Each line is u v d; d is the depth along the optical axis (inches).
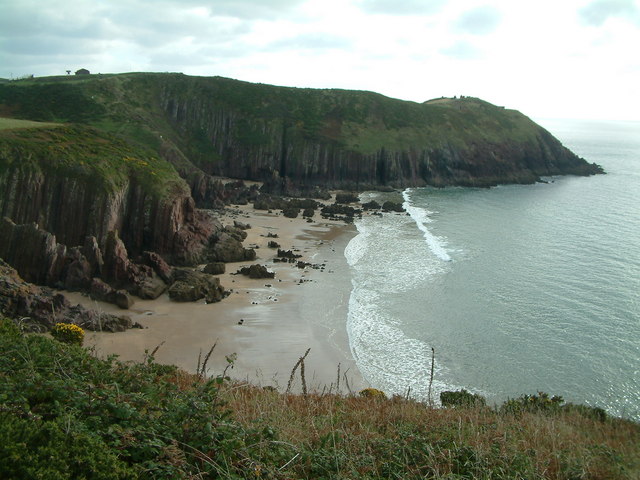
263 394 755.4
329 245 3363.7
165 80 6515.8
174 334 1894.7
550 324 2160.4
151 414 482.0
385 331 2033.7
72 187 2773.1
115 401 477.7
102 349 1701.5
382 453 522.6
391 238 3614.7
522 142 7303.2
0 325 788.0
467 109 7568.9
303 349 1827.0
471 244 3503.9
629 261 3097.9
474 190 6023.6
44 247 2313.0
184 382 765.9
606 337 2049.7
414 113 6904.5
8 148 2847.0
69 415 421.7
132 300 2174.0
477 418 690.2
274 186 5315.0
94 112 5728.3
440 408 869.2
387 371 1705.2
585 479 535.2
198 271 2571.4
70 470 378.3
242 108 6294.3
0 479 358.0
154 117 6146.7
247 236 3457.2
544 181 6766.7
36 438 393.4
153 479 401.7
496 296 2477.9
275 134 6092.5
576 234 3811.5
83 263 2299.5
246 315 2121.1
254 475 425.1
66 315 1861.5
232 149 6058.1
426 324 2118.6
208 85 6520.7
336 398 797.2
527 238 3686.0
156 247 2815.0
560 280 2738.7
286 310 2197.3
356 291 2485.2
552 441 623.8
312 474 470.6
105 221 2736.2
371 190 5753.0
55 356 601.9
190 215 3002.0
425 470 502.6
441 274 2800.2
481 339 1990.7
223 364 1668.3
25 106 5689.0
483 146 6830.7
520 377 1710.1
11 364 544.7
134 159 3083.2
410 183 6151.6
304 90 6845.5
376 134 6358.3
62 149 2947.8
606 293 2549.2
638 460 611.5
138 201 2871.6
